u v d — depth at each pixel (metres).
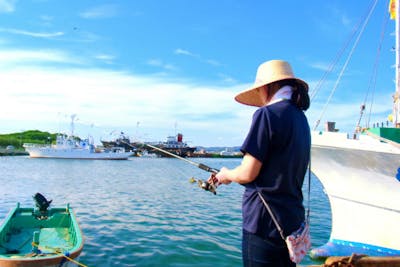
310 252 8.91
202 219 14.70
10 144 122.19
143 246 10.30
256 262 2.21
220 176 2.46
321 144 8.58
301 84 2.41
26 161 71.69
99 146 100.38
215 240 11.13
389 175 7.87
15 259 6.02
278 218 2.16
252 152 2.16
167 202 19.59
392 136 7.93
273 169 2.18
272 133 2.16
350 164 8.35
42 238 8.98
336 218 8.95
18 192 23.88
